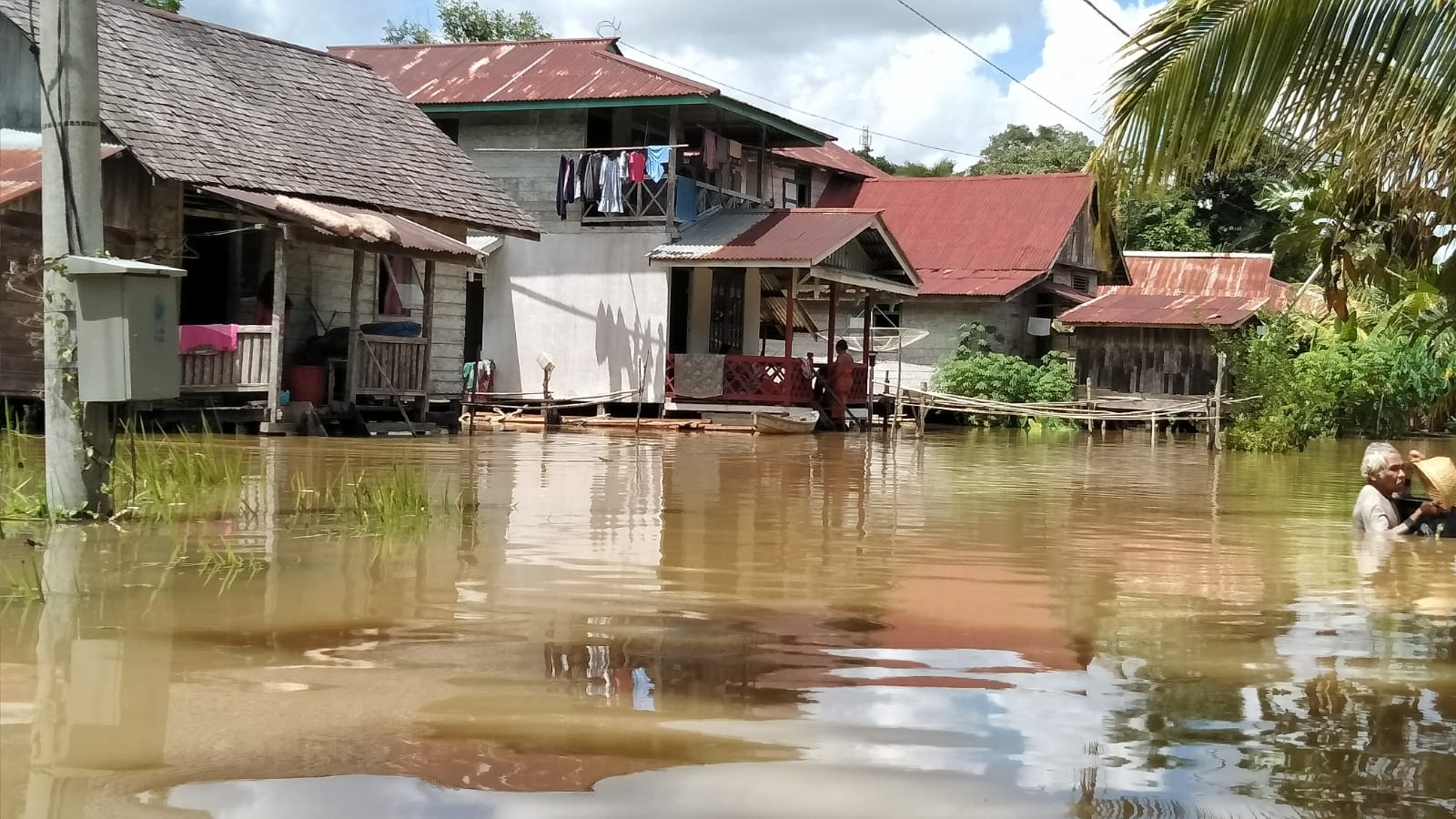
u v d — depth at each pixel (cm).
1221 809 274
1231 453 1964
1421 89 703
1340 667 416
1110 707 359
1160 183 756
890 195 3519
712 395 2342
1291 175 993
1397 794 286
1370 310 1669
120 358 694
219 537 658
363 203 1820
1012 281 3089
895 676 393
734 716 342
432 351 2117
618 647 423
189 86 1759
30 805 262
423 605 488
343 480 967
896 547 711
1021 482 1235
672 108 2412
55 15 718
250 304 1814
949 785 287
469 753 304
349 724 325
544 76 2528
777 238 2353
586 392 2456
